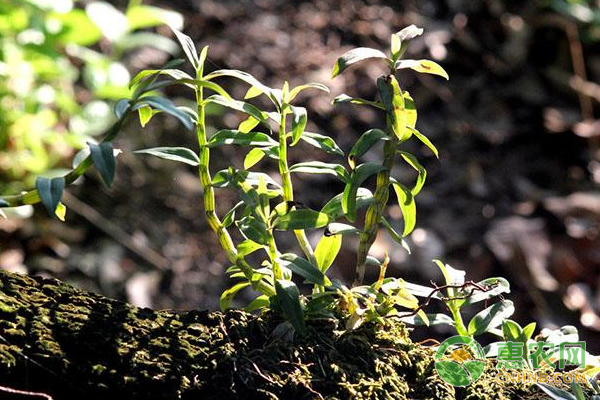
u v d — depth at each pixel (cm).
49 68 362
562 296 375
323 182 405
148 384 123
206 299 355
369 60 461
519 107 454
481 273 375
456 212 400
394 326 148
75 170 129
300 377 131
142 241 368
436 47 467
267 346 135
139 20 369
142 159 400
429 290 148
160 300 352
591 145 438
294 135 137
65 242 361
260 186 140
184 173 402
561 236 395
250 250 144
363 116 433
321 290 149
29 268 346
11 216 352
